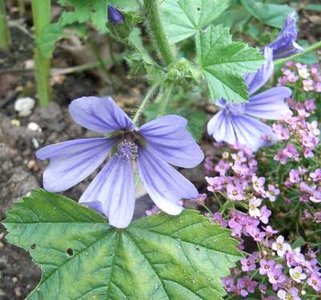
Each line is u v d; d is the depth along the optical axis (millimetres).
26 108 150
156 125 100
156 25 117
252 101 126
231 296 109
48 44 142
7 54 161
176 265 106
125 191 107
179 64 117
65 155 104
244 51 112
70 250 107
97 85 156
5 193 135
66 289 105
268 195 114
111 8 115
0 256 127
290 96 133
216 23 144
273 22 143
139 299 105
